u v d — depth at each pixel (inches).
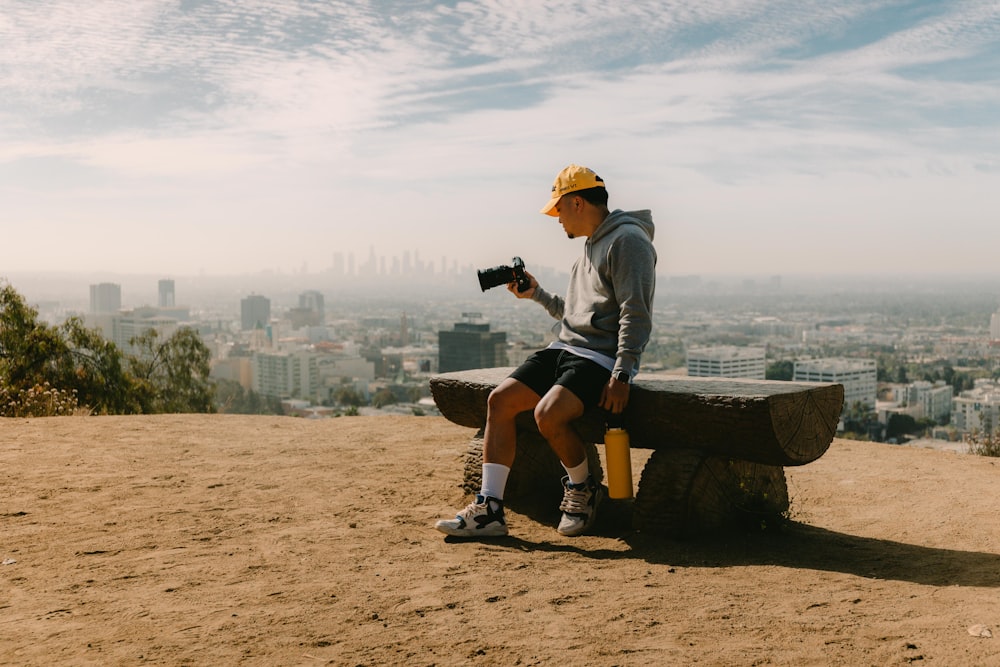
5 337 469.1
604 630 94.3
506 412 141.0
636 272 134.2
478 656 87.0
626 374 132.6
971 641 89.4
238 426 264.7
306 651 88.3
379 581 113.0
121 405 507.2
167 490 169.8
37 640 91.4
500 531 139.7
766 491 154.9
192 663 85.0
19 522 143.2
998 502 173.2
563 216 144.8
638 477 195.0
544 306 160.2
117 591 108.3
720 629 94.6
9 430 238.2
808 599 106.0
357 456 213.5
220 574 115.7
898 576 118.1
